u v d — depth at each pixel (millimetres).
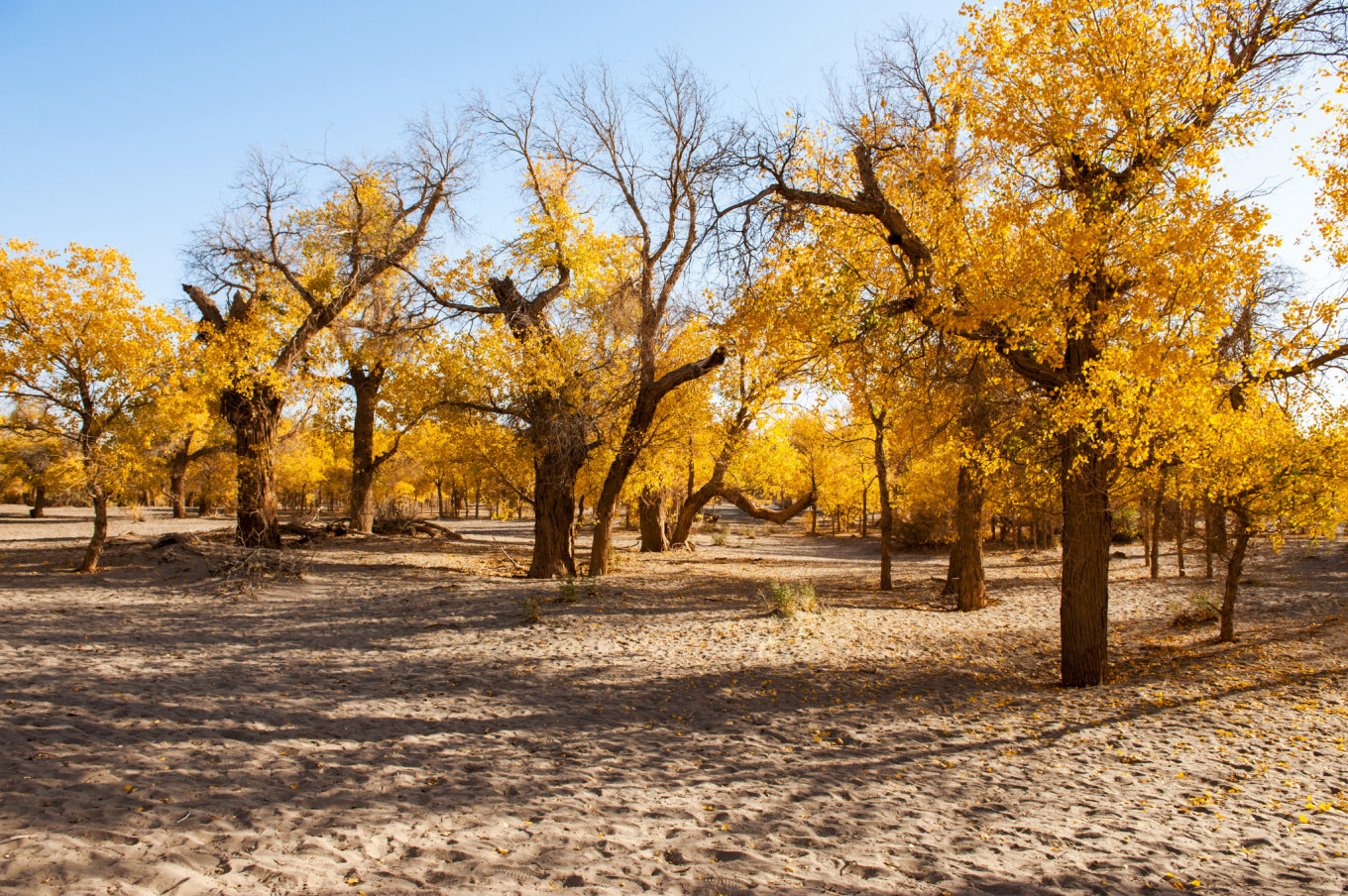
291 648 10430
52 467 16812
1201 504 15508
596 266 19922
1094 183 7844
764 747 6594
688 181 10633
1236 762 6191
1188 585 17688
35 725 5980
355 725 6727
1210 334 7117
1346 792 5484
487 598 15367
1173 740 6820
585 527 54312
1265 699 8133
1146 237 7410
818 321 9469
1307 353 7527
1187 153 7277
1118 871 3990
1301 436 10008
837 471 40844
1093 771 6000
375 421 29500
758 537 47562
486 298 18969
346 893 3213
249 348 18875
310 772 5242
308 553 21078
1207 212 7105
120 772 4867
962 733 7105
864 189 9258
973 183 9453
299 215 21328
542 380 17094
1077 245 7277
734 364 19578
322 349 22219
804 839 4367
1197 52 7527
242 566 17219
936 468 17750
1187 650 10750
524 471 20312
